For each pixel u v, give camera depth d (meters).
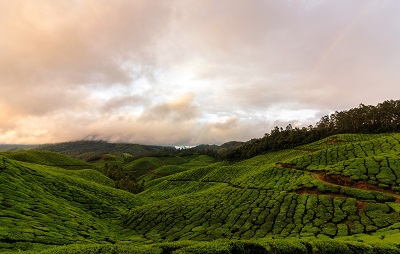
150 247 22.33
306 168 71.19
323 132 156.88
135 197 82.69
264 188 63.53
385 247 24.38
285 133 176.50
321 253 23.84
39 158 135.12
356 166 58.81
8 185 50.41
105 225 52.44
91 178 107.88
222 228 45.88
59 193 60.28
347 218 41.06
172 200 68.81
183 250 21.33
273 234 40.50
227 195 63.97
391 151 66.88
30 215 41.94
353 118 152.00
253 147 172.12
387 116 137.50
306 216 43.97
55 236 36.50
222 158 186.25
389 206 41.47
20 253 21.56
